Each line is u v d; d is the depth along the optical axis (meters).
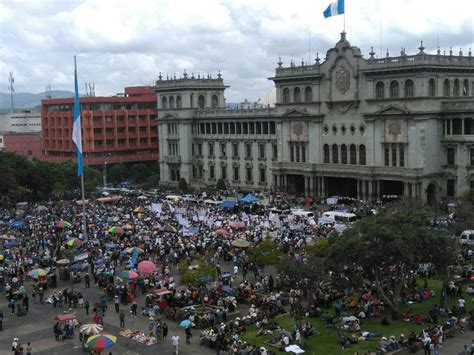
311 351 51.88
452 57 115.25
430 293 64.88
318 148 131.00
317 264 59.19
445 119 114.25
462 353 49.00
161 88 170.25
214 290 66.19
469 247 77.69
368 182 120.19
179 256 79.62
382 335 54.59
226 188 152.12
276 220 93.88
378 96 118.94
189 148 167.12
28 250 86.12
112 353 53.25
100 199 126.81
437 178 115.31
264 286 68.62
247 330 57.44
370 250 56.72
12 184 137.75
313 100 130.50
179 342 55.59
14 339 53.81
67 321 58.56
